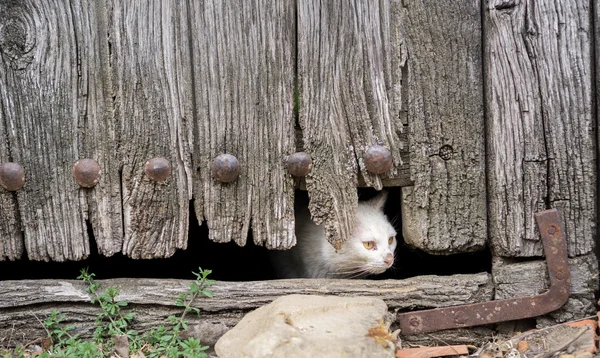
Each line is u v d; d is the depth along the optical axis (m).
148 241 2.78
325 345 2.16
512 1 2.69
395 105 2.76
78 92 2.68
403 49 2.74
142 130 2.72
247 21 2.72
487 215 2.84
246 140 2.77
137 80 2.69
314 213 2.81
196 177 2.77
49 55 2.66
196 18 2.70
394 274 3.89
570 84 2.72
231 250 4.11
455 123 2.78
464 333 2.80
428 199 2.81
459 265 3.63
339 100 2.76
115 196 2.75
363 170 2.78
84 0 2.65
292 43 2.74
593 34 2.73
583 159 2.74
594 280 2.81
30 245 2.73
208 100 2.74
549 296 2.74
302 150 2.82
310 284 2.80
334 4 2.73
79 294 2.73
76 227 2.74
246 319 2.58
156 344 2.71
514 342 2.68
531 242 2.79
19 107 2.66
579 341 2.58
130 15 2.67
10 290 2.71
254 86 2.74
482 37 2.77
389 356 2.16
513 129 2.74
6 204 2.70
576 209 2.76
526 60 2.72
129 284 2.79
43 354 2.46
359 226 3.47
